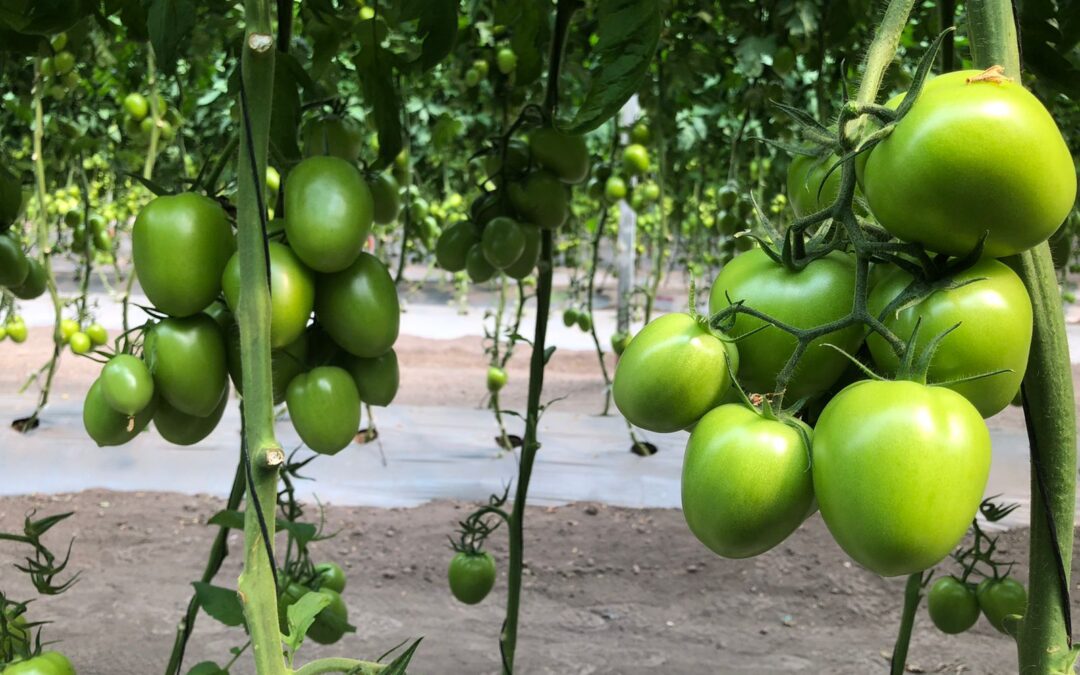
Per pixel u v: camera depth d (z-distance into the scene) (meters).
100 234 4.66
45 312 9.48
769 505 0.73
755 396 0.79
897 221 0.70
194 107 4.40
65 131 3.84
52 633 3.13
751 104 2.86
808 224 0.76
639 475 4.79
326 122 1.68
